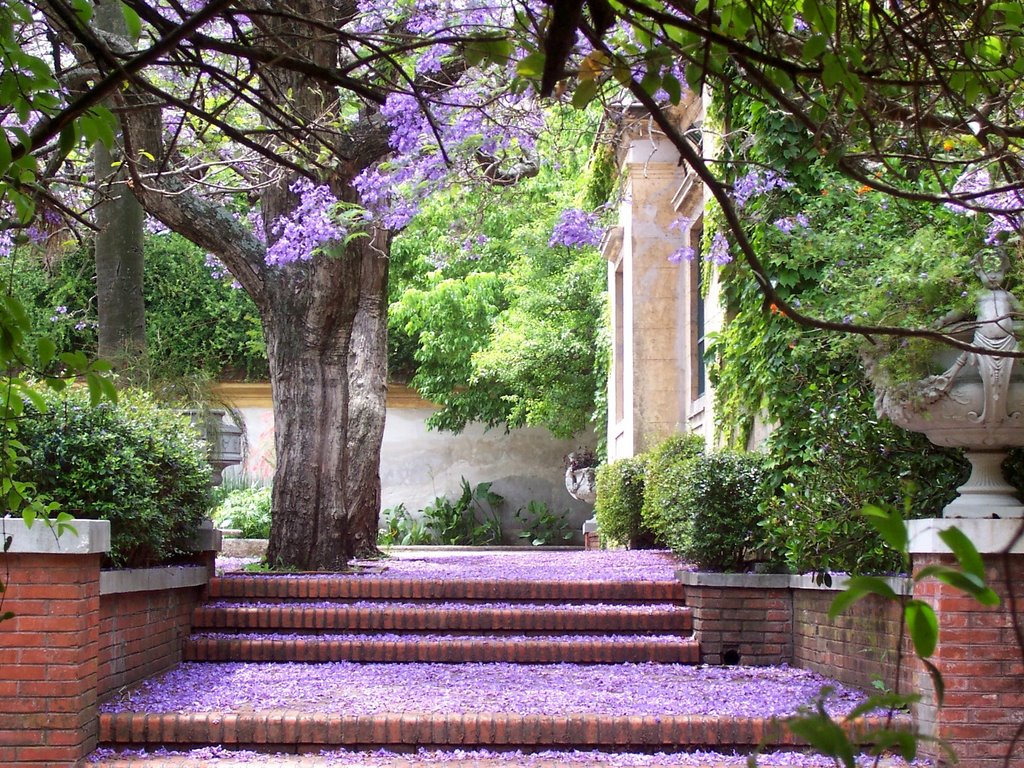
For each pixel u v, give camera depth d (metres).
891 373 5.90
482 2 6.29
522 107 6.86
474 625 8.42
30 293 17.73
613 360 17.56
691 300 14.55
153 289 22.39
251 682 7.12
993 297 5.66
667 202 15.12
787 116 8.02
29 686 5.66
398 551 18.28
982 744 5.54
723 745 5.98
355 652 8.00
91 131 2.69
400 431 23.53
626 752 5.98
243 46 2.74
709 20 2.31
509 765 5.65
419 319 22.11
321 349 10.92
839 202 7.85
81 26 2.35
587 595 8.93
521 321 21.73
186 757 5.82
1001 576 5.57
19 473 6.17
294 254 8.41
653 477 12.05
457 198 9.12
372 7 6.43
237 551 15.92
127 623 6.85
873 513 1.37
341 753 5.93
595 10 2.12
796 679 7.43
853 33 2.78
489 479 23.50
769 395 8.38
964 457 6.73
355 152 9.04
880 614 6.50
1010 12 3.08
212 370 22.39
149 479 6.73
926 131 4.33
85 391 6.66
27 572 5.71
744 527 8.25
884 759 5.68
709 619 8.12
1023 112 4.33
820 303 7.17
